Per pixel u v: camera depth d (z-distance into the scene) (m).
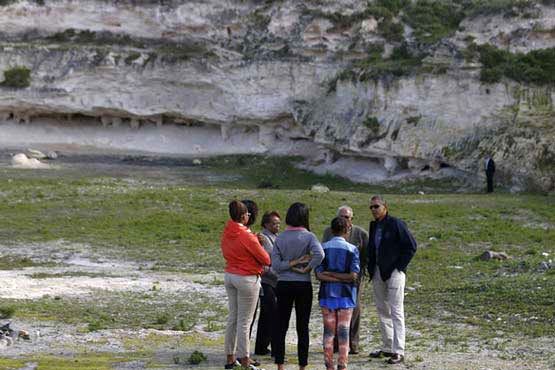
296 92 86.38
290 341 28.64
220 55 89.19
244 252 23.36
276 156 86.62
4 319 31.89
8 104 90.19
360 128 79.06
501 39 77.44
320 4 87.56
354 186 77.38
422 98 77.19
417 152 75.75
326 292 22.62
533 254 46.19
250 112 87.75
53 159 84.69
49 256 48.12
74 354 26.11
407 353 26.42
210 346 27.50
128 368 23.95
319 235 51.94
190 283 40.94
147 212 59.38
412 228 54.44
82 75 89.81
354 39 85.19
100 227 55.28
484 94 74.69
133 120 91.62
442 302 34.97
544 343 27.83
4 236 52.81
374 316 33.50
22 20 94.38
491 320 31.48
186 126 92.06
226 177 80.00
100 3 93.69
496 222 55.69
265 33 88.81
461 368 23.94
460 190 72.62
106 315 33.31
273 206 60.97
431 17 84.12
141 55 90.00
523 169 70.75
